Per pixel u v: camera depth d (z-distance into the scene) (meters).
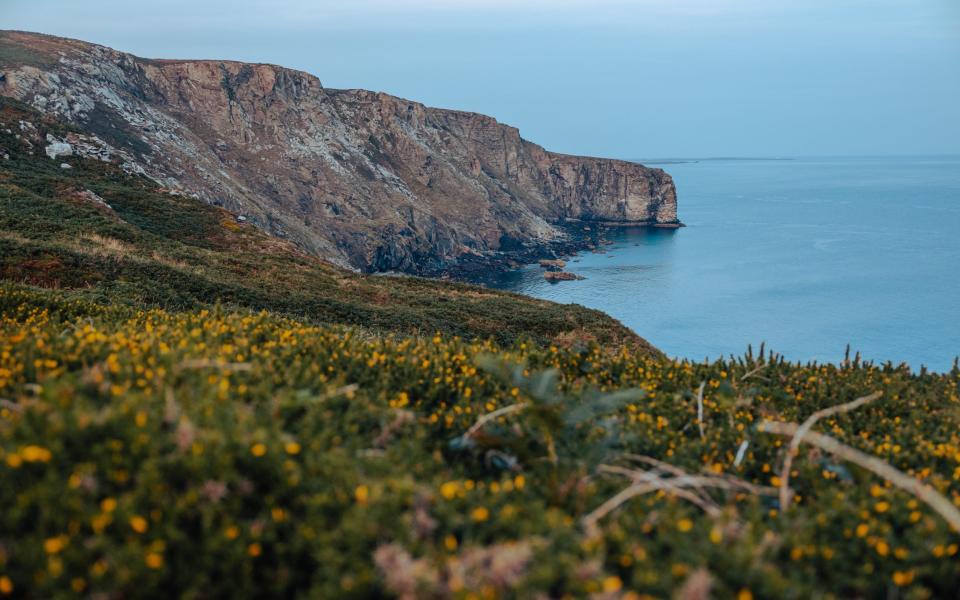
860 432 6.38
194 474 3.24
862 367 9.80
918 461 5.41
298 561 3.07
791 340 74.88
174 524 3.00
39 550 2.77
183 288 23.84
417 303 32.59
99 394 4.32
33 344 5.43
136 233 34.50
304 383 5.19
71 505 2.95
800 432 4.49
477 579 2.79
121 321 8.82
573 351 8.11
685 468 4.58
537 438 4.54
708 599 2.78
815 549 3.38
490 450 4.39
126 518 2.92
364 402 4.91
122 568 2.72
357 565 2.86
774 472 4.76
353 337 7.63
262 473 3.40
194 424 3.60
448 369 6.27
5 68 93.81
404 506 3.28
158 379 4.64
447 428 5.00
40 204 35.19
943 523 3.70
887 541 3.57
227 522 3.03
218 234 46.75
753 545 3.14
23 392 4.53
